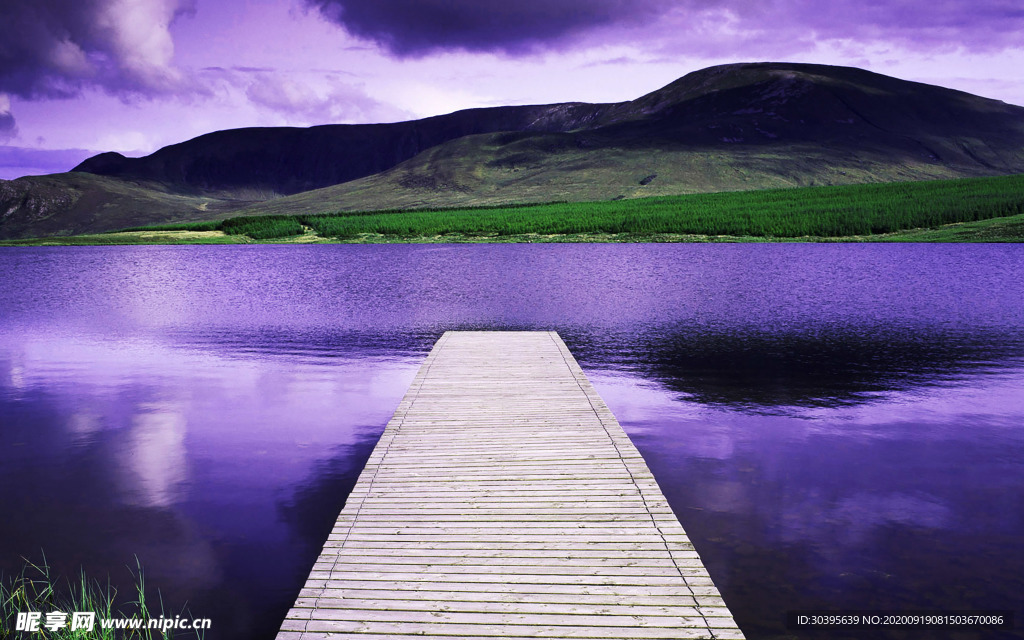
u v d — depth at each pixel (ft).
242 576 25.66
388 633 18.39
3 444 40.91
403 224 346.13
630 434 42.39
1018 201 305.53
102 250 270.05
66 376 59.26
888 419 45.52
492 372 50.83
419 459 31.45
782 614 22.84
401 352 70.03
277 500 32.73
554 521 25.03
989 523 29.76
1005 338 75.56
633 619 19.03
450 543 23.38
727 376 57.82
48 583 25.11
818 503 31.83
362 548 23.02
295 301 111.96
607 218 343.05
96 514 30.99
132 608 23.45
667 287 128.98
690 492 33.17
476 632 18.43
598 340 75.10
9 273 169.58
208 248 279.08
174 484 34.68
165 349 71.82
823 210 330.54
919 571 25.72
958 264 170.91
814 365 62.03
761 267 169.07
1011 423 44.68
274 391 53.98
